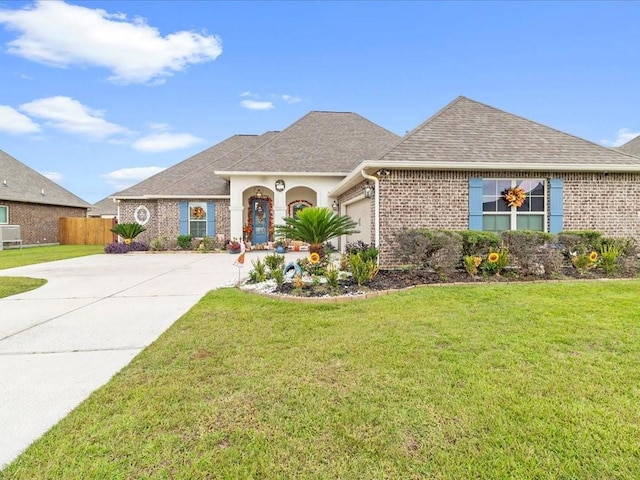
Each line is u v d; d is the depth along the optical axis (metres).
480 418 2.94
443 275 8.85
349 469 2.42
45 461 2.51
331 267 8.81
